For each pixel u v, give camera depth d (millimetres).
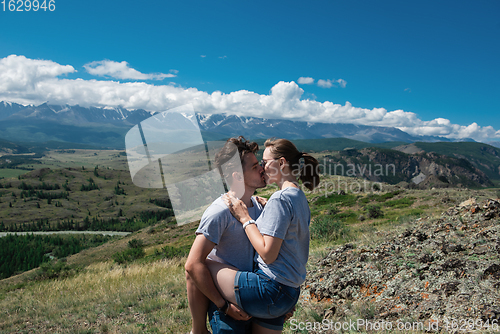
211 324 1634
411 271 4105
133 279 8945
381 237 6973
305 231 1673
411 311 3312
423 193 31453
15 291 10898
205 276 1508
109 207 181625
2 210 175750
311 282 4781
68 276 13227
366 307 3598
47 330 5113
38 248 105250
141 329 4402
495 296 2984
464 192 27531
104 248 45969
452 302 3154
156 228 52750
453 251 4453
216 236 1533
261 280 1555
